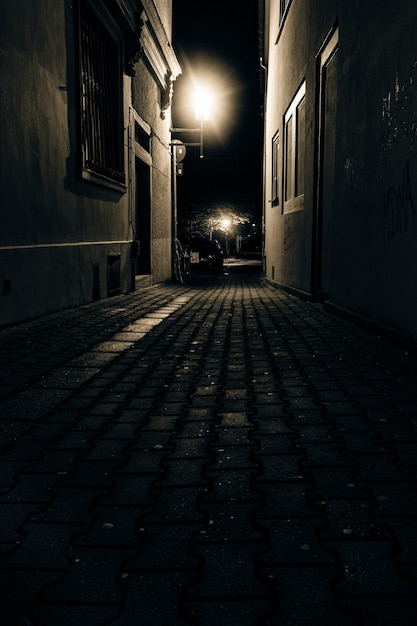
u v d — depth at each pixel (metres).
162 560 2.03
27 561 2.03
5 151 7.16
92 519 2.37
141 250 17.19
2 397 4.28
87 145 11.13
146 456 3.09
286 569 1.95
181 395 4.38
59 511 2.44
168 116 20.25
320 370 5.12
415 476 2.75
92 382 4.79
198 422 3.69
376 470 2.83
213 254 28.55
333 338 6.78
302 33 12.17
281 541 2.15
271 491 2.61
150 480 2.77
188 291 15.27
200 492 2.62
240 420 3.71
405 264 5.83
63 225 9.42
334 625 1.66
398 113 5.96
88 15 11.10
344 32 8.23
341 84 8.41
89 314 9.12
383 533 2.20
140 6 13.23
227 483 2.71
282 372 5.09
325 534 2.20
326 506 2.44
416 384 4.53
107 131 12.89
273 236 17.97
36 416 3.84
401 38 5.88
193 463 2.98
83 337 6.94
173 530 2.26
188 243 28.77
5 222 7.22
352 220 7.95
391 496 2.53
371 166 6.98
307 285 11.76
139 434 3.46
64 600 1.80
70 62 9.66
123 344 6.53
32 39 8.01
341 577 1.90
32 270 8.08
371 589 1.82
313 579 1.89
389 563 1.98
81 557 2.06
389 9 6.26
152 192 17.48
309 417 3.74
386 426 3.52
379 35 6.61
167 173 20.25
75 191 10.01
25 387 4.58
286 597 1.79
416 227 5.48
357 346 6.20
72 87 9.76
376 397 4.18
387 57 6.32
